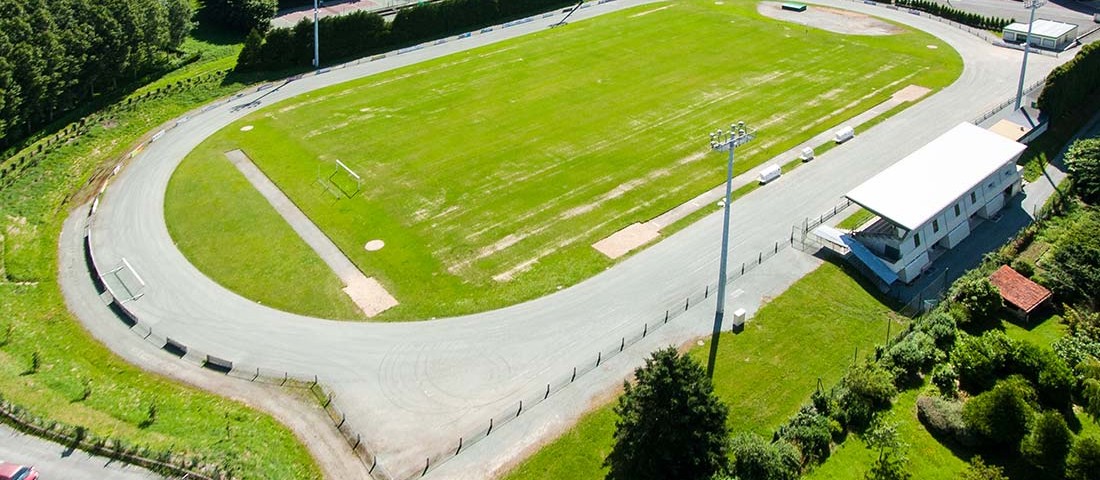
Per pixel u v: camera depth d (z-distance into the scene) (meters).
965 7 125.69
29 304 58.88
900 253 60.53
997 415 45.16
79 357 53.69
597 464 45.41
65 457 43.91
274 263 63.88
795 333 55.34
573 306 58.41
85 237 68.00
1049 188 73.31
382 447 46.69
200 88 98.56
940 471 44.78
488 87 98.44
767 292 59.47
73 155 82.00
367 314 58.03
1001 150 69.75
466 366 52.91
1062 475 43.19
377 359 53.66
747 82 98.12
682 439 41.91
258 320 57.56
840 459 45.66
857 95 93.50
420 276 62.06
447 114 90.81
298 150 82.75
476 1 122.62
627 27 120.31
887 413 48.50
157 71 104.38
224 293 60.47
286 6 132.25
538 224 68.69
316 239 67.06
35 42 85.06
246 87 100.00
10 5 84.69
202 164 80.06
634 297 59.19
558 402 49.81
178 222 69.81
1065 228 65.62
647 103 92.62
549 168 78.00
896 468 43.97
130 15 96.69
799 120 87.38
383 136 85.62
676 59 106.62
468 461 45.78
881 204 62.28
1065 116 85.12
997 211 70.00
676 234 66.88
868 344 54.28
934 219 62.78
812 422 46.62
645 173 76.69
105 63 94.25
